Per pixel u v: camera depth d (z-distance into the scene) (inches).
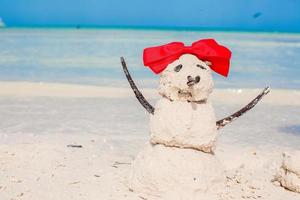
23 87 148.6
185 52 58.6
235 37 666.2
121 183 60.8
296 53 335.6
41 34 680.4
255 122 108.1
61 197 57.4
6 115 110.6
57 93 143.3
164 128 56.6
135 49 335.0
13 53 293.9
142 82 168.7
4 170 66.4
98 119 107.1
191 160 56.2
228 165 70.8
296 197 58.5
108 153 76.1
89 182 61.7
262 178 63.8
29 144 79.0
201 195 55.2
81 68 212.8
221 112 117.0
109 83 164.2
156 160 56.7
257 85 168.1
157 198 55.3
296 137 93.9
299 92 144.8
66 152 75.4
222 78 190.2
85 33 754.2
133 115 112.6
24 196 57.9
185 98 57.3
